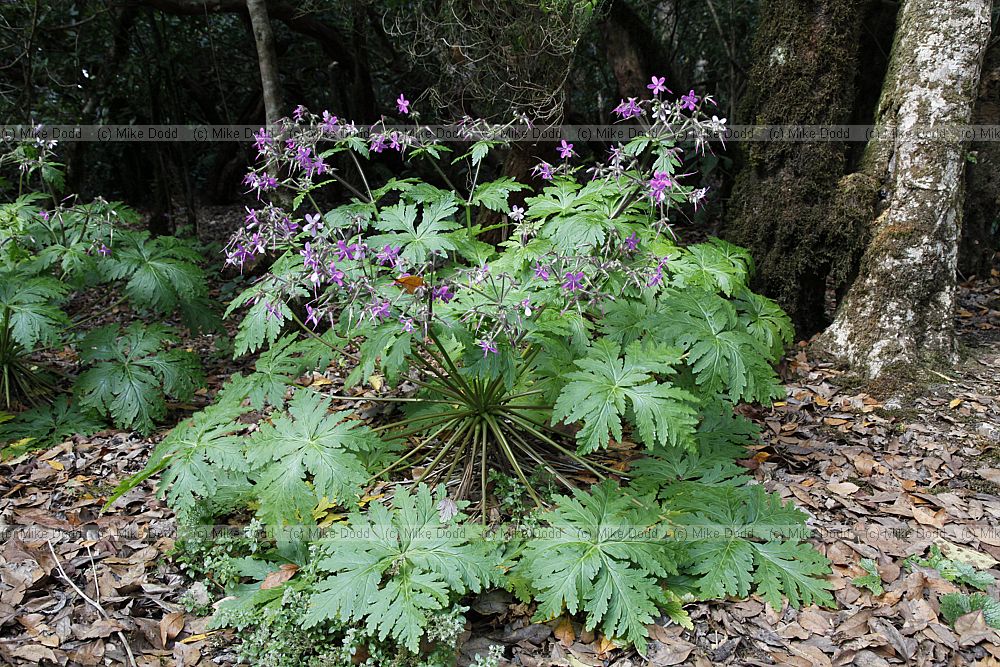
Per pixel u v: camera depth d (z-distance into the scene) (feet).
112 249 14.40
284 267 10.66
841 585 9.32
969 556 9.80
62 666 8.08
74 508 11.14
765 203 16.22
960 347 15.20
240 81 33.06
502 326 8.75
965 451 12.18
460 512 10.42
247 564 9.53
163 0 22.61
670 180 9.43
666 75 22.40
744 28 26.94
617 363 9.59
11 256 13.79
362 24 24.82
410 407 12.44
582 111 28.63
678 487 10.36
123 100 26.66
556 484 11.06
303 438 9.30
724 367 10.14
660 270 9.89
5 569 9.46
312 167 10.73
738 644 8.55
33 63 23.25
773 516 9.78
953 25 13.80
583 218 9.95
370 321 9.30
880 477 11.61
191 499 9.11
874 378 14.34
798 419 13.34
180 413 14.64
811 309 16.47
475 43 17.38
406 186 11.22
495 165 25.86
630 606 8.39
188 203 27.14
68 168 25.52
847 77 15.56
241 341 10.93
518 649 8.50
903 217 14.44
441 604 8.33
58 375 15.67
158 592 9.39
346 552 8.61
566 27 16.17
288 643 8.13
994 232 21.79
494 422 11.09
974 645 8.39
